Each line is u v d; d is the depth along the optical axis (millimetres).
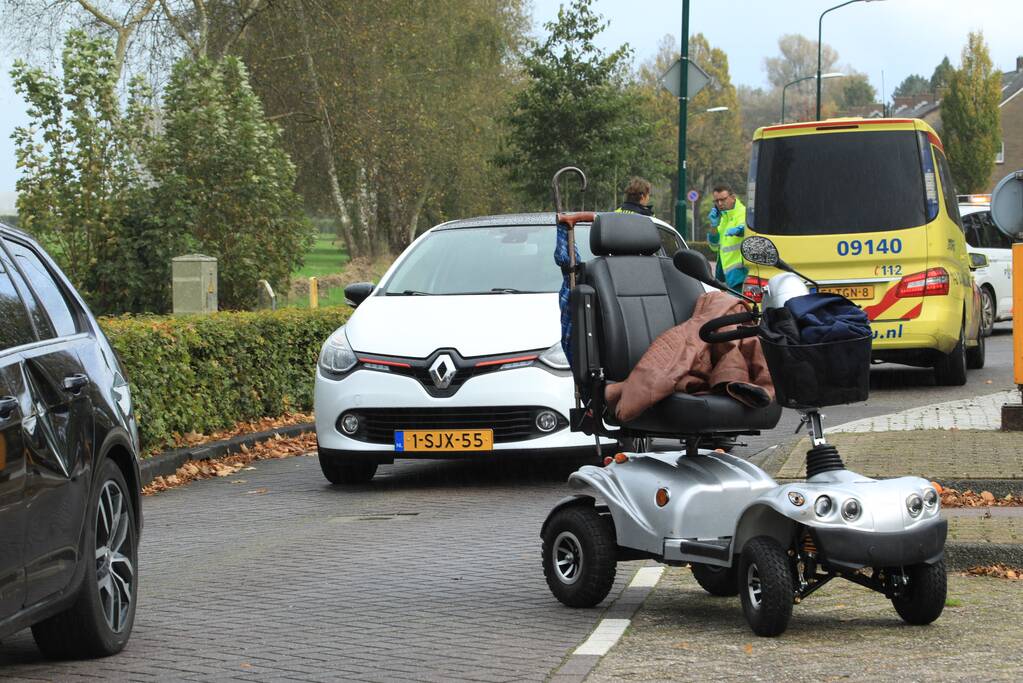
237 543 9234
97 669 5949
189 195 26031
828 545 5914
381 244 60281
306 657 6090
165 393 13008
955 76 92375
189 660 6086
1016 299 11930
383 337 10984
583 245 11961
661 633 6348
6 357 5547
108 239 24812
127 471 6602
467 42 56688
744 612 6234
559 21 39688
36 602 5438
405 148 50438
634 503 6773
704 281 7027
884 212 16938
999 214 11766
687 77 28328
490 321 10906
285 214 28062
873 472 9992
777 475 10398
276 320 15789
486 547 8734
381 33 44094
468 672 5738
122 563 6387
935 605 6184
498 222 12336
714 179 128625
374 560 8445
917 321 16828
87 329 6656
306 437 15008
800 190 17188
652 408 6754
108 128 24719
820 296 6215
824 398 6117
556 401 10562
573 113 39469
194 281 21406
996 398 15305
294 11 42844
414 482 11703
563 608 6996
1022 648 5859
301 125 45688
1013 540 7785
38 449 5516
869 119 17047
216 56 40656
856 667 5574
